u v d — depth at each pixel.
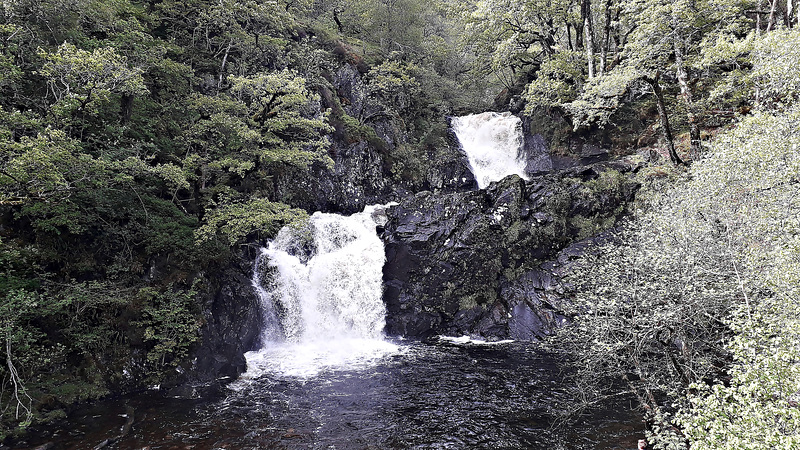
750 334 5.00
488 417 9.25
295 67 21.91
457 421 9.12
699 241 8.12
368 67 27.14
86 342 10.07
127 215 12.35
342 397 10.42
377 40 31.34
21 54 10.73
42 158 7.72
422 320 16.08
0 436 7.82
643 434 8.16
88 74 9.70
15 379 8.88
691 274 7.58
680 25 16.97
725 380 7.51
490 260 16.64
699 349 7.86
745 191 7.85
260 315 14.12
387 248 17.14
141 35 14.45
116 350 10.55
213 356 11.81
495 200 17.44
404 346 14.66
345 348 14.40
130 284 11.41
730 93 17.55
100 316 10.55
